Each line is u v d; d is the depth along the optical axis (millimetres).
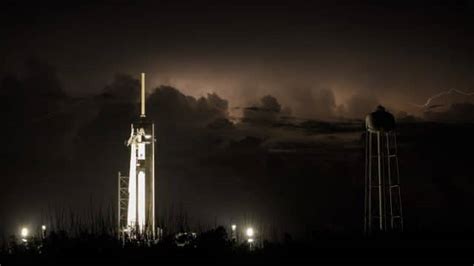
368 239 32750
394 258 28297
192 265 29047
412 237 33031
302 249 30609
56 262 29781
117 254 30609
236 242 35000
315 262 28266
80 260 29844
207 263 29266
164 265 29266
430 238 32656
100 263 29359
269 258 29578
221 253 30797
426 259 27875
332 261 28281
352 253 29609
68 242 31812
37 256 30875
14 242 34188
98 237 32562
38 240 33875
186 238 31766
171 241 32000
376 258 28469
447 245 30797
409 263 27219
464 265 26641
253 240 37781
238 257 30156
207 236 31812
